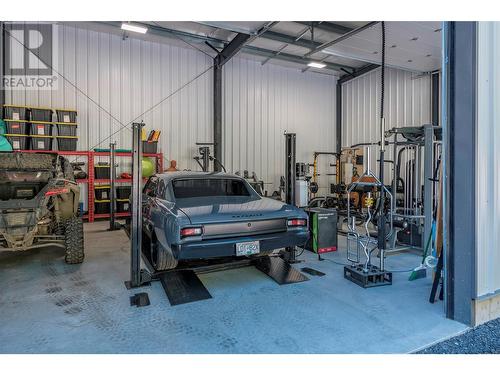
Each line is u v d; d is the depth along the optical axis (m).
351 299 3.12
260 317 2.71
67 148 7.35
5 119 6.74
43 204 4.03
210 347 2.24
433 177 4.37
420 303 3.04
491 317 2.73
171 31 7.95
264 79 9.99
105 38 7.95
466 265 2.64
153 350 2.20
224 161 9.43
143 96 8.38
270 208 3.53
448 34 2.77
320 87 11.02
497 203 2.81
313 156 10.97
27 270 3.97
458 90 2.71
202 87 9.10
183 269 3.74
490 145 2.74
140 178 3.36
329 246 4.75
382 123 3.48
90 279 3.66
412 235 5.23
